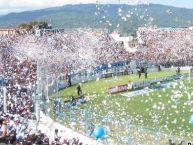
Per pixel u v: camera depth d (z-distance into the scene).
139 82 78.12
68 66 85.81
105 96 68.56
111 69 92.06
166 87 76.94
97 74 86.88
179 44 115.56
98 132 34.62
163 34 118.56
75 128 44.38
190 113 55.44
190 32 119.19
